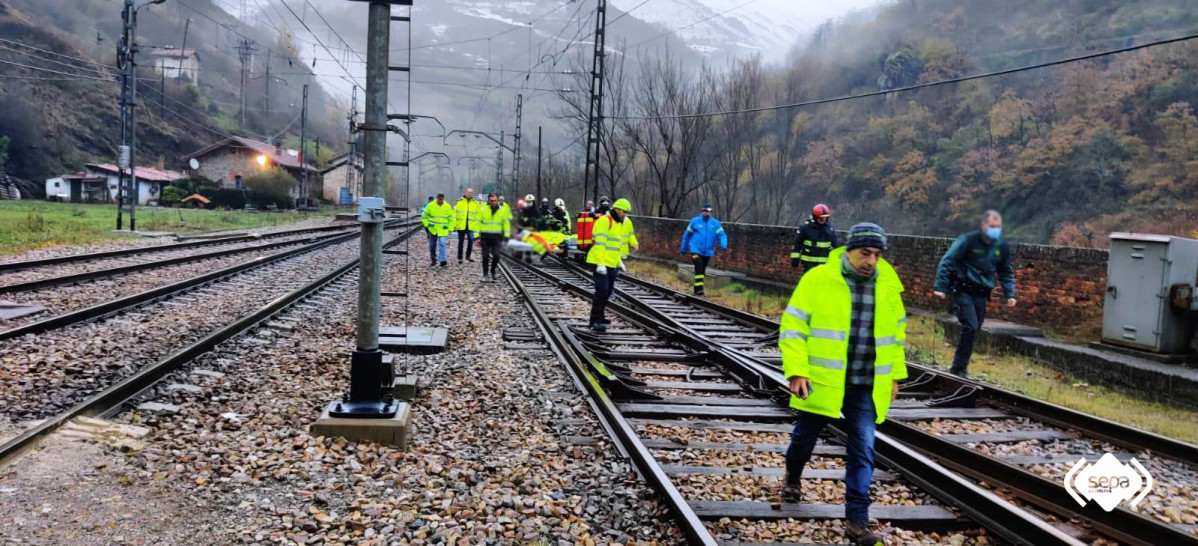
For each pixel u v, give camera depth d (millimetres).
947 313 13727
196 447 5332
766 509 4691
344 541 4074
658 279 21859
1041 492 5133
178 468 4895
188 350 7641
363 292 5930
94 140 73500
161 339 9062
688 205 36094
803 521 4609
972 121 30219
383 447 5633
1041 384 9180
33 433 5047
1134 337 9641
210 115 95688
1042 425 7129
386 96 5867
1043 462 5992
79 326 9367
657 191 37594
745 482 5223
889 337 4164
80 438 5203
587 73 37281
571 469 5383
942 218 24906
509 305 14055
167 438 5465
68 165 67188
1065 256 11617
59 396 6383
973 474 5590
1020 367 10180
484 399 7176
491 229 13906
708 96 35531
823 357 4156
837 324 4156
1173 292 9312
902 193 27703
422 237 36875
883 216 28641
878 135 32750
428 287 16172
